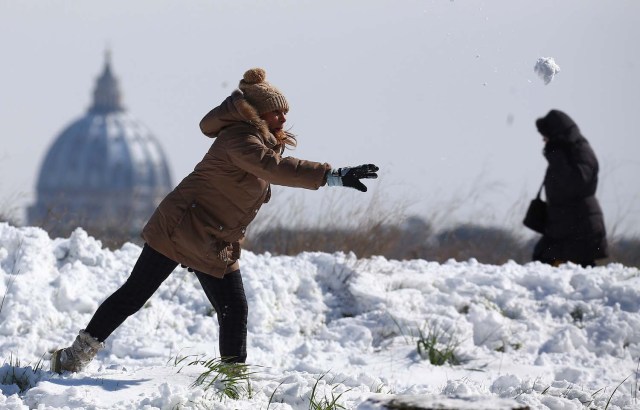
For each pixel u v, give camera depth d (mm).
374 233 32875
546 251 32062
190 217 15359
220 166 15297
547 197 31859
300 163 14930
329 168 14914
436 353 20906
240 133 15195
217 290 16000
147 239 15469
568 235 31562
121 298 15625
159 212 15492
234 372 15297
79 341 15688
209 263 15492
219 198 15406
